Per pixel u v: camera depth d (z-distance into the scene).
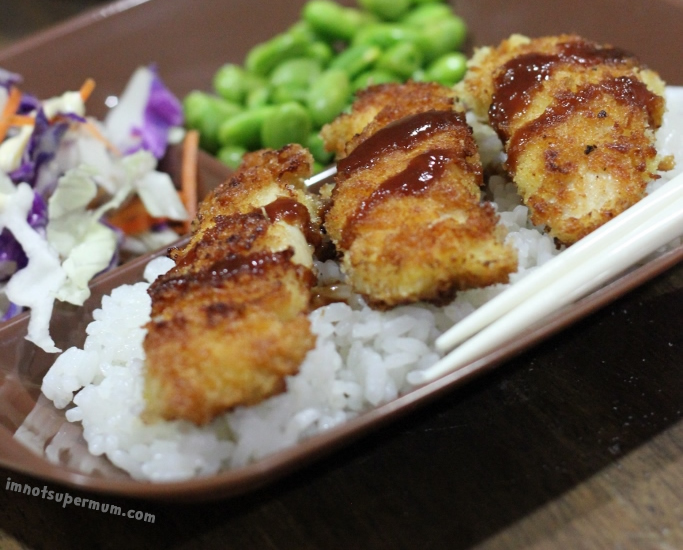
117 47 0.38
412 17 0.39
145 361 0.22
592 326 0.25
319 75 0.37
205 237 0.24
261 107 0.35
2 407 0.24
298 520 0.22
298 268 0.23
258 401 0.22
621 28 0.33
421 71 0.37
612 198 0.24
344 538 0.22
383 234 0.23
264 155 0.26
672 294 0.25
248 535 0.22
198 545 0.22
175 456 0.22
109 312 0.26
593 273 0.23
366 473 0.23
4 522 0.23
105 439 0.23
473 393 0.24
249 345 0.21
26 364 0.26
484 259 0.22
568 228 0.24
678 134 0.28
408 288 0.23
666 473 0.22
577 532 0.22
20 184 0.30
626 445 0.23
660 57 0.32
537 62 0.27
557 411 0.23
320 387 0.23
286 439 0.22
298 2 0.40
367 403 0.23
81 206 0.31
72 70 0.37
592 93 0.25
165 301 0.22
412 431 0.24
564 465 0.23
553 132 0.25
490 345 0.22
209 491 0.21
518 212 0.26
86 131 0.33
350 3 0.41
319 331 0.23
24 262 0.30
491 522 0.22
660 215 0.23
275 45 0.37
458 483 0.23
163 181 0.33
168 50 0.38
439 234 0.22
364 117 0.28
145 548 0.23
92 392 0.24
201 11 0.38
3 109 0.32
